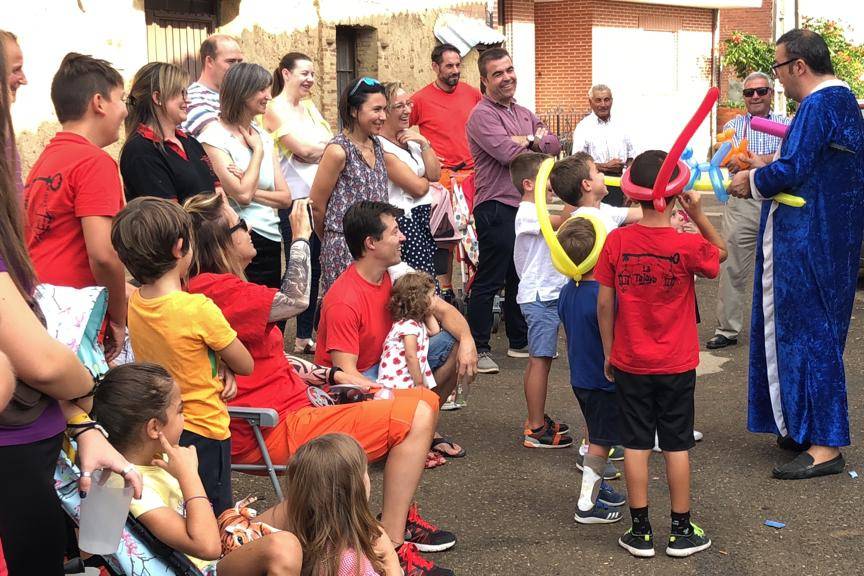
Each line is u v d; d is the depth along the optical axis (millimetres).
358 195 5902
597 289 4480
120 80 3980
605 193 5379
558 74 23141
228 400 3723
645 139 23938
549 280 5410
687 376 4141
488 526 4516
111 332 3885
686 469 4180
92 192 3762
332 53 12398
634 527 4234
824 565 4109
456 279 9969
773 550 4250
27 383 2418
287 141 7086
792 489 4879
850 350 7332
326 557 3004
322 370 4453
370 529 3082
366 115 5832
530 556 4219
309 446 3062
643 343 4133
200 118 5941
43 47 8617
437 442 5379
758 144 7559
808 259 4977
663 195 4062
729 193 5164
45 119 8695
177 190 4992
